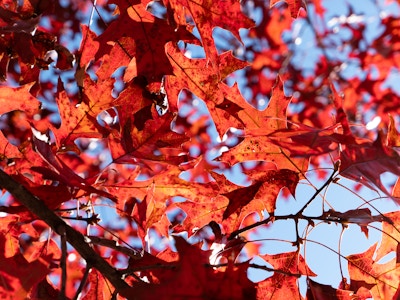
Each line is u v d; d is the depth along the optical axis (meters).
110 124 1.61
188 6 1.38
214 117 1.42
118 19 1.41
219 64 1.42
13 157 1.37
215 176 1.40
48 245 1.41
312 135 1.26
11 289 1.22
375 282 1.40
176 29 1.41
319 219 1.35
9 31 1.39
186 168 1.37
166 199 1.39
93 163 2.18
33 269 1.23
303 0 1.42
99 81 1.42
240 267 1.21
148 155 1.33
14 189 1.24
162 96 1.39
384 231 1.38
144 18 1.41
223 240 1.38
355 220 1.34
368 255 1.40
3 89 1.39
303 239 1.37
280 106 1.39
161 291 1.15
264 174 1.37
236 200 1.37
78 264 1.65
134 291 1.15
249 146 1.38
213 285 1.17
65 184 1.28
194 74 1.42
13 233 1.35
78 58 1.46
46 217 1.24
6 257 1.24
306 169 1.37
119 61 1.43
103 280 1.38
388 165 1.23
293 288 1.37
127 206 1.73
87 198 1.41
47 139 1.37
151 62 1.40
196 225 1.42
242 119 1.39
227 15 1.36
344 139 1.25
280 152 1.38
